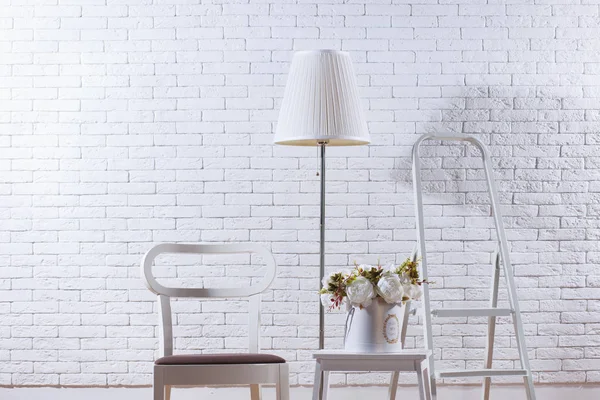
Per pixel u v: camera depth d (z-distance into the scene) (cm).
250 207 520
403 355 333
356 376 516
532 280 522
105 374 518
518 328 418
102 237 521
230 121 521
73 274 520
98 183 522
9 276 520
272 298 518
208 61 522
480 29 524
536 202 523
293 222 520
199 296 385
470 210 521
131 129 522
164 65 522
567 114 525
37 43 525
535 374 520
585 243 523
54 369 518
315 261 519
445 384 520
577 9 527
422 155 522
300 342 518
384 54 522
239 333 518
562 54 525
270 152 520
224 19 522
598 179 525
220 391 521
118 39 523
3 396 517
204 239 520
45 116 523
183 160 521
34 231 521
